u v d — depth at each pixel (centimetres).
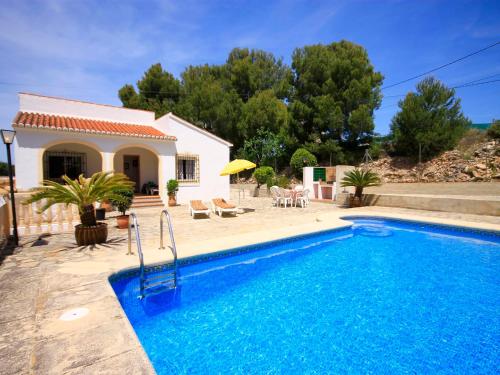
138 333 363
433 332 358
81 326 260
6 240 668
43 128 1155
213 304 440
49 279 395
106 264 472
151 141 1467
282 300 452
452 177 2073
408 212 1072
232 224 928
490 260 624
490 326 369
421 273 557
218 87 3125
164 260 505
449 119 2456
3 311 301
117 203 855
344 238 813
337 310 417
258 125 3042
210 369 296
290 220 1004
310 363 303
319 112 2611
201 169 1691
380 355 314
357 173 1284
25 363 209
